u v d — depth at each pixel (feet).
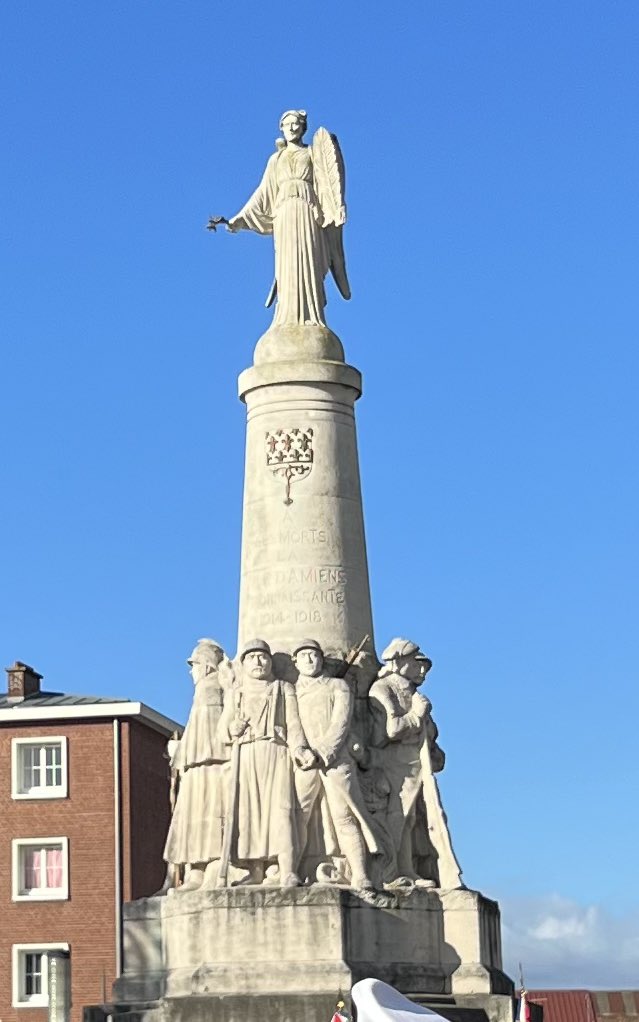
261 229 111.96
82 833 203.21
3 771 205.26
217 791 100.63
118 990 98.84
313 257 110.01
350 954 95.30
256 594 105.50
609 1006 158.51
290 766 99.04
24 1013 199.31
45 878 203.21
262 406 107.65
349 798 98.53
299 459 106.32
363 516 107.65
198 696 102.47
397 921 96.94
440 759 102.83
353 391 108.47
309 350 107.76
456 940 97.76
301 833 98.43
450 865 99.91
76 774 204.54
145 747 208.64
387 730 101.04
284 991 93.81
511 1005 95.55
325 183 110.22
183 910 97.09
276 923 95.09
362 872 97.66
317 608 104.37
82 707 205.36
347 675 102.73
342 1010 87.20
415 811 100.68
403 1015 58.54
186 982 95.50
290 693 100.58
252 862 98.68
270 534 105.81
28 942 201.26
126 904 100.73
